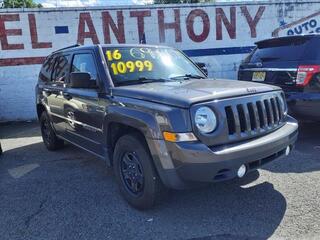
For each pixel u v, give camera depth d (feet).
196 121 11.28
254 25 38.06
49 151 22.90
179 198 14.17
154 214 13.09
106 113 14.28
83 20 35.47
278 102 13.93
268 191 14.49
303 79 19.36
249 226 11.89
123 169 13.99
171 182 11.77
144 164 12.62
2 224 12.96
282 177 15.88
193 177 11.28
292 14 38.47
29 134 29.37
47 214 13.58
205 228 11.94
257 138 12.42
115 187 15.96
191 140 11.24
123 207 13.83
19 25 34.60
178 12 36.65
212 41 37.65
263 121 12.82
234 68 38.42
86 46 17.19
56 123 20.49
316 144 20.71
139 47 16.94
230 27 37.70
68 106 18.06
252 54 23.58
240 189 14.79
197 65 18.71
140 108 12.58
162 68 16.22
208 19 37.24
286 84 20.24
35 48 35.14
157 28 36.60
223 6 37.27
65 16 35.19
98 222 12.75
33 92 35.68
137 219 12.81
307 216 12.34
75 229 12.35
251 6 37.73
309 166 17.12
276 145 12.61
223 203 13.64
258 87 13.34
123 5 35.94
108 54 15.79
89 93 15.79
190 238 11.39
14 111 35.60
